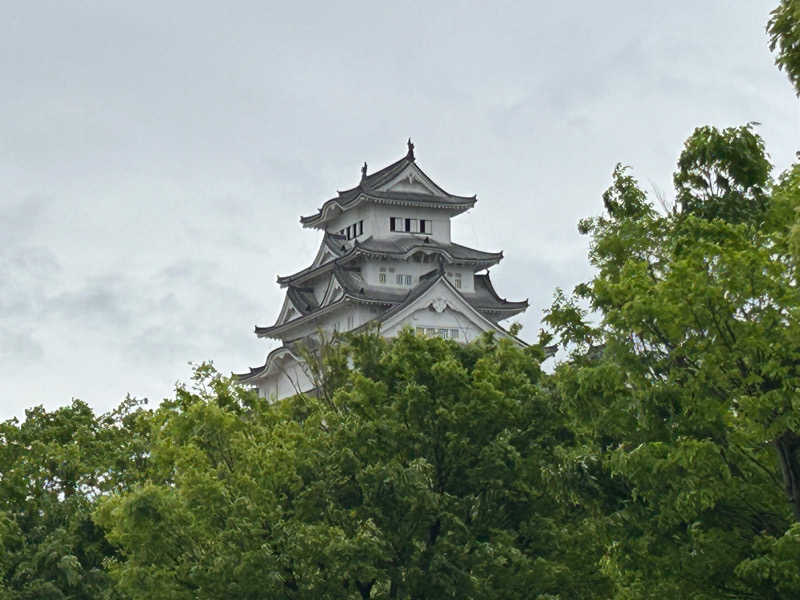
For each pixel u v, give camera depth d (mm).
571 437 45656
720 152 31828
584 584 44781
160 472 45656
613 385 30031
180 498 42906
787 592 28719
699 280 27984
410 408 44938
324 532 41906
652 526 30672
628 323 29047
